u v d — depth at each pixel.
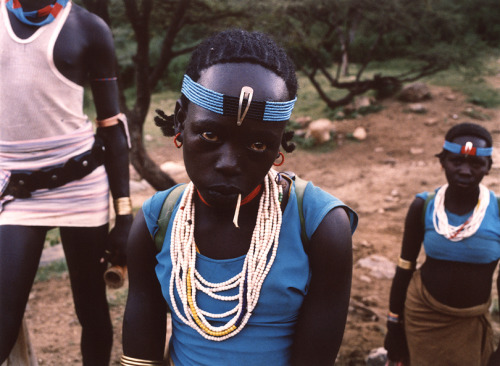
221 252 1.50
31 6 2.47
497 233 3.06
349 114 15.34
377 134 13.82
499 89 16.45
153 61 19.53
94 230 2.74
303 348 1.50
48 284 6.08
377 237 8.13
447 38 14.46
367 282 6.30
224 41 1.31
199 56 1.33
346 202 10.01
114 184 2.90
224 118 1.23
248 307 1.45
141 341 1.67
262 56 1.29
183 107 1.36
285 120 1.29
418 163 11.94
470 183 3.01
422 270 3.30
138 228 1.62
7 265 2.48
